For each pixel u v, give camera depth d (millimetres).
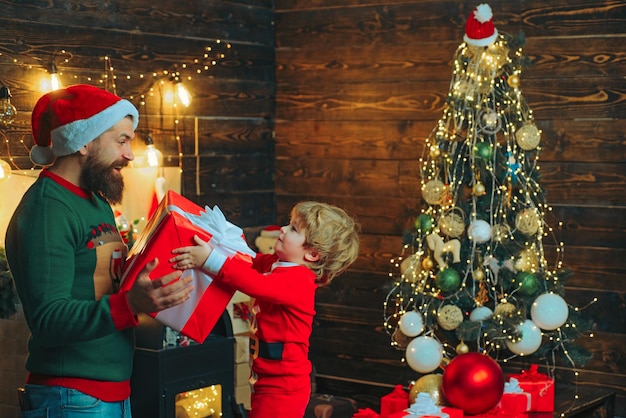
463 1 4734
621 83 4406
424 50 4855
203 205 4906
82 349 2287
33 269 2180
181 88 4555
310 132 5238
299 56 5242
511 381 3963
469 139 4012
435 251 4031
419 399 3725
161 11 4609
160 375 3672
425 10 4840
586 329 4133
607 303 4484
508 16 4633
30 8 4004
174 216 2328
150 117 4562
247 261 2453
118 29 4398
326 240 2715
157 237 2301
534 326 3984
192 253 2311
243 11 5105
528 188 4102
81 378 2285
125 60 4434
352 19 5062
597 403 4277
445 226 3996
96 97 2305
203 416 3930
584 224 4520
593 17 4441
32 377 2338
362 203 5082
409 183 4926
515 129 4047
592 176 4488
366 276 5074
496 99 4078
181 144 4750
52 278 2184
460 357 3742
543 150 4594
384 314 5012
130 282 2248
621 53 4398
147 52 4543
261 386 2752
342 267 2807
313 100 5215
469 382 3646
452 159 4043
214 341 3891
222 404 3957
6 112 3707
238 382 4426
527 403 3879
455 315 3979
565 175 4551
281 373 2719
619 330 4469
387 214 5000
